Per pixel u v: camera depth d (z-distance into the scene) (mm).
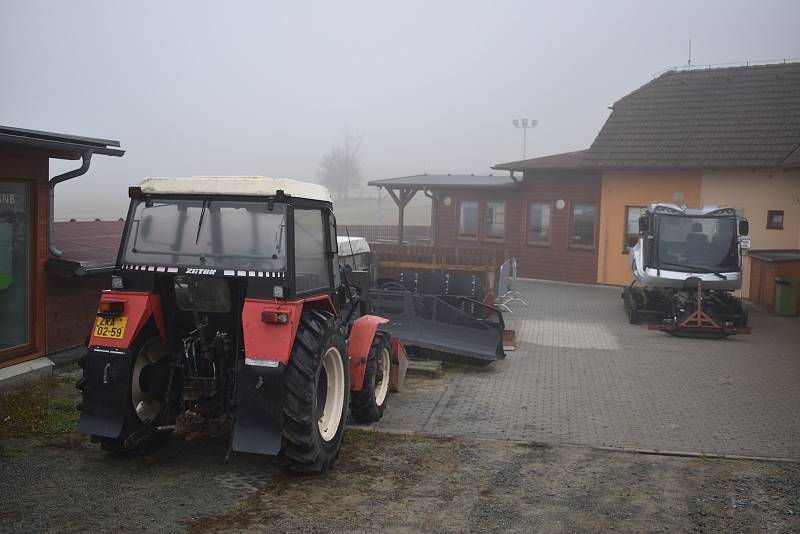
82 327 10586
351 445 7242
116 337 6094
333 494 5871
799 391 10180
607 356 12820
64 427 7266
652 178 23234
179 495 5719
